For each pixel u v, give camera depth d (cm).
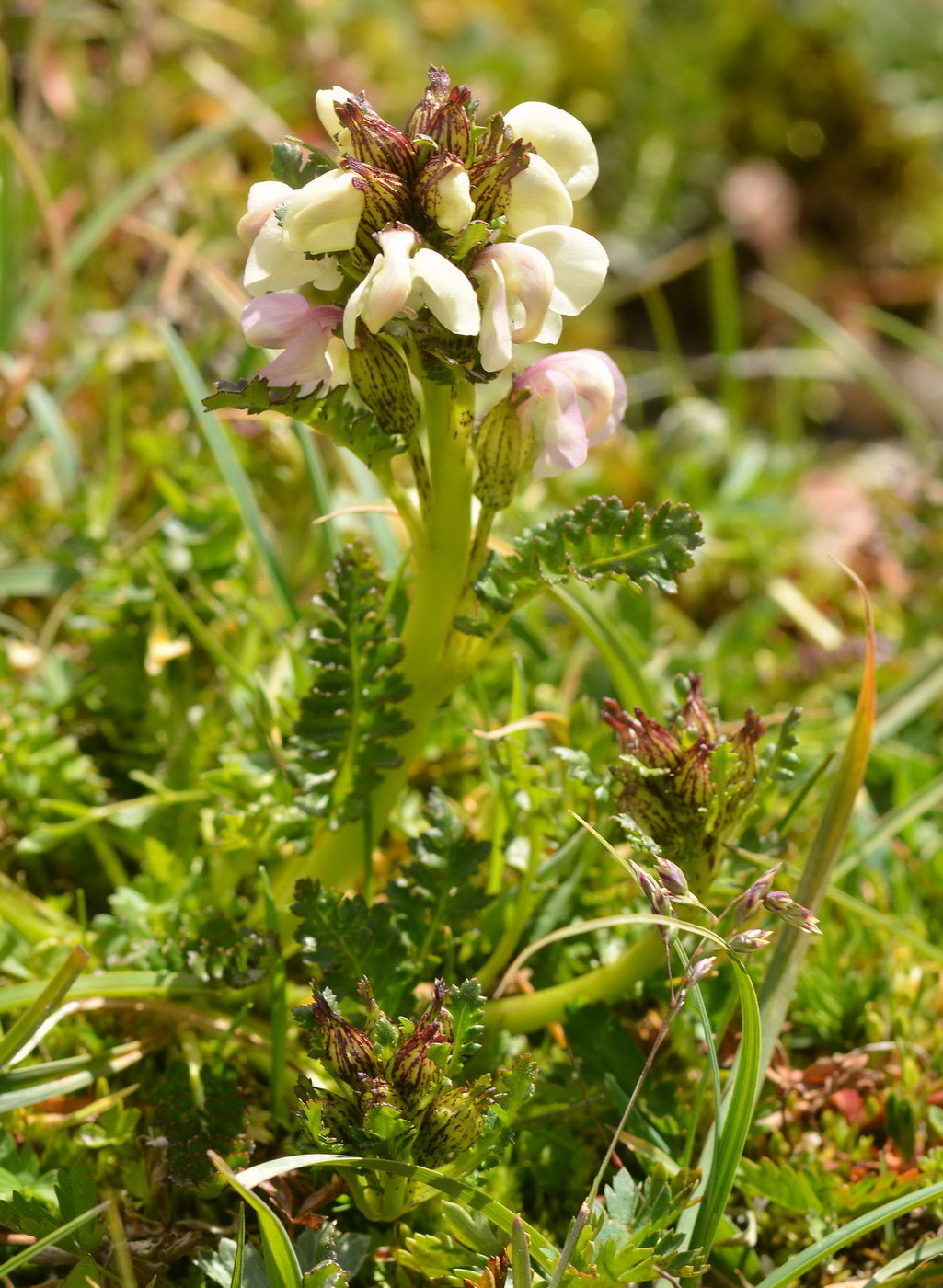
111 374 62
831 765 56
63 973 47
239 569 56
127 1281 46
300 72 87
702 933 45
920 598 62
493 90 94
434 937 49
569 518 47
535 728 54
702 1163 47
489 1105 45
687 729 47
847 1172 50
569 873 52
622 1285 45
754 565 63
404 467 63
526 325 45
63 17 77
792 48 110
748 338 100
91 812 52
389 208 45
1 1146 48
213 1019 49
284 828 50
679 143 104
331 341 46
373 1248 48
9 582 57
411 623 48
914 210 114
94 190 72
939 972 53
